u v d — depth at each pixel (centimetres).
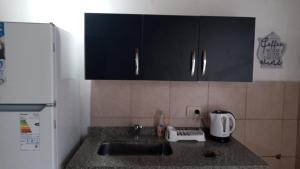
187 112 206
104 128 202
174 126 206
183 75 171
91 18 165
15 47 127
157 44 168
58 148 140
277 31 206
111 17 166
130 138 195
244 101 208
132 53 168
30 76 129
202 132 191
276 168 215
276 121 211
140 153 189
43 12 195
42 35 128
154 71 170
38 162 133
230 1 202
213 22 169
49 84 130
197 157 154
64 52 152
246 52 171
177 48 169
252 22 170
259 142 212
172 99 205
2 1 195
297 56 208
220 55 171
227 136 186
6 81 128
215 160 149
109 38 167
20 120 130
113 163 143
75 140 182
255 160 149
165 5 200
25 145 132
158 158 152
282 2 204
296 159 214
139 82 202
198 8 201
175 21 167
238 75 173
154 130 204
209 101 206
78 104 191
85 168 138
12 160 132
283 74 209
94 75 169
